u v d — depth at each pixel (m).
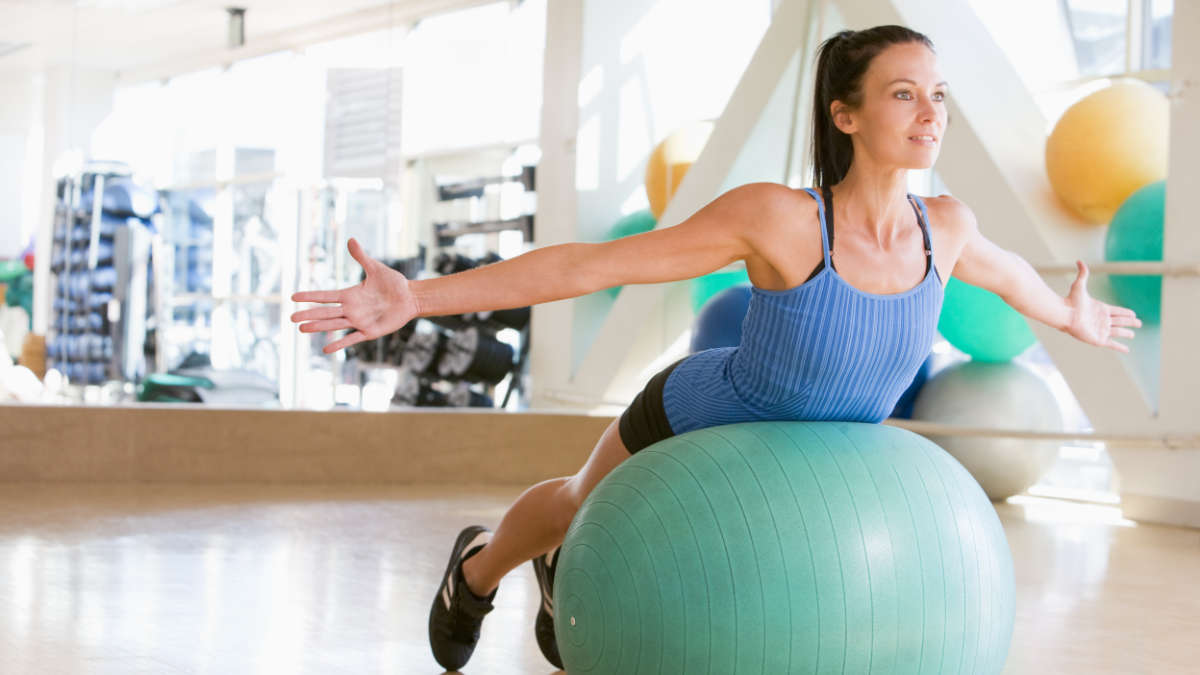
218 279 7.64
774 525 1.55
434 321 8.07
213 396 7.20
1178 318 5.09
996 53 5.90
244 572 3.23
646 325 7.39
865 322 1.61
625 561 1.60
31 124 7.32
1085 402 5.34
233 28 7.76
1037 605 3.12
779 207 1.60
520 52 8.39
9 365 7.00
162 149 7.51
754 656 1.53
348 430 5.60
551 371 8.20
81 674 2.09
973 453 5.49
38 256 7.18
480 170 8.45
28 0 7.27
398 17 8.30
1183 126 5.04
